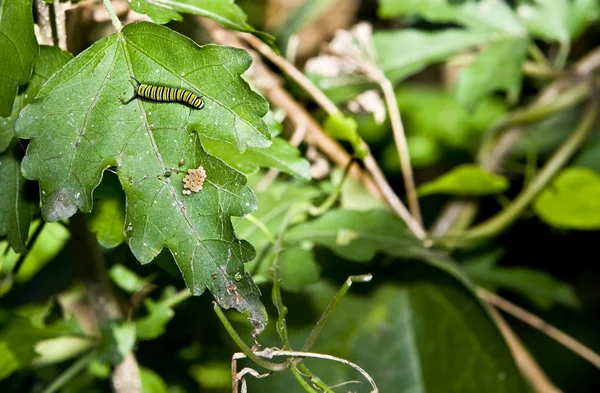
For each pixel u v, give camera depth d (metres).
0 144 0.65
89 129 0.63
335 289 0.88
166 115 0.64
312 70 0.89
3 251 0.73
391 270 0.90
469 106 0.90
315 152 0.86
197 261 0.64
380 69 0.90
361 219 0.81
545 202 0.98
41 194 0.63
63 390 0.86
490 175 0.88
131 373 0.79
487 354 0.85
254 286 0.64
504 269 1.00
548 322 1.31
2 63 0.62
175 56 0.64
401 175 1.17
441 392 0.86
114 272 0.79
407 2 0.92
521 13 0.95
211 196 0.64
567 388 1.26
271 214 0.80
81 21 0.70
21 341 0.78
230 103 0.64
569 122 1.18
